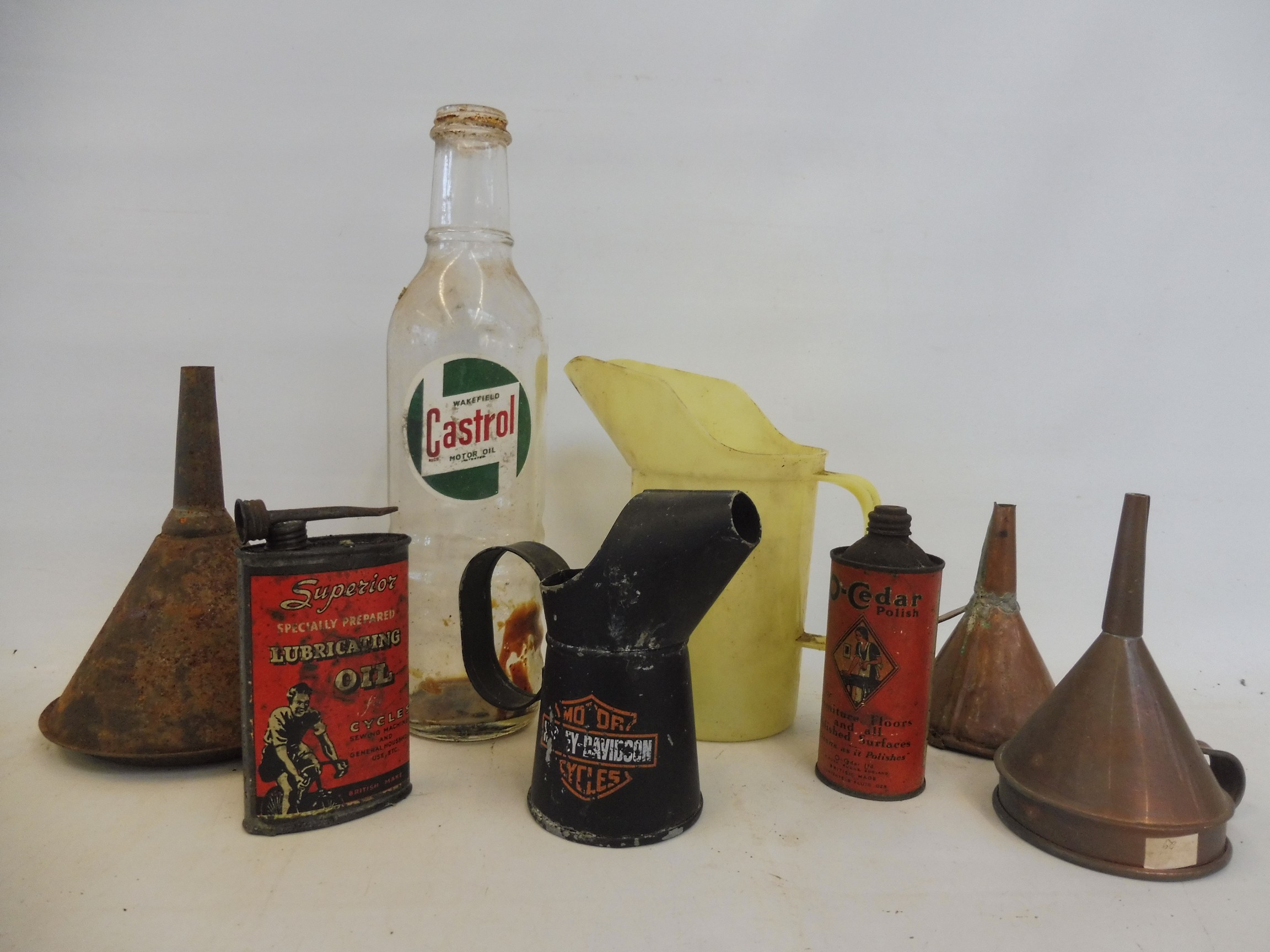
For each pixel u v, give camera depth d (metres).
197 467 0.89
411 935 0.60
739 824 0.78
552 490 1.27
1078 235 1.27
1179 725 0.74
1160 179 1.26
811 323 1.27
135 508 1.22
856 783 0.85
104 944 0.59
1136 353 1.29
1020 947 0.61
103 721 0.83
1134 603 0.76
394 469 1.00
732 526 0.68
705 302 1.26
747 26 1.21
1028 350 1.29
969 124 1.25
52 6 1.12
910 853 0.74
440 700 0.98
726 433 1.04
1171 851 0.70
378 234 1.21
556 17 1.19
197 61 1.16
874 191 1.25
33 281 1.16
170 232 1.18
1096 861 0.72
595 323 1.25
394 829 0.76
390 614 0.79
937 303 1.28
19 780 0.84
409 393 0.94
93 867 0.68
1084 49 1.23
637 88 1.21
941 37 1.23
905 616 0.82
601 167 1.23
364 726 0.78
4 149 1.13
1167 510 1.31
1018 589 1.33
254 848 0.72
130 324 1.19
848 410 1.29
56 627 1.21
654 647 0.73
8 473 1.18
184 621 0.85
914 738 0.84
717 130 1.23
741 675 0.96
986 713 0.96
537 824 0.77
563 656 0.75
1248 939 0.63
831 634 0.87
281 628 0.73
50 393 1.18
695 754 0.78
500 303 0.98
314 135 1.19
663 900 0.66
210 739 0.84
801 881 0.69
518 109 1.20
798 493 0.94
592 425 1.26
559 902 0.65
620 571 0.71
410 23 1.18
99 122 1.15
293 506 1.24
